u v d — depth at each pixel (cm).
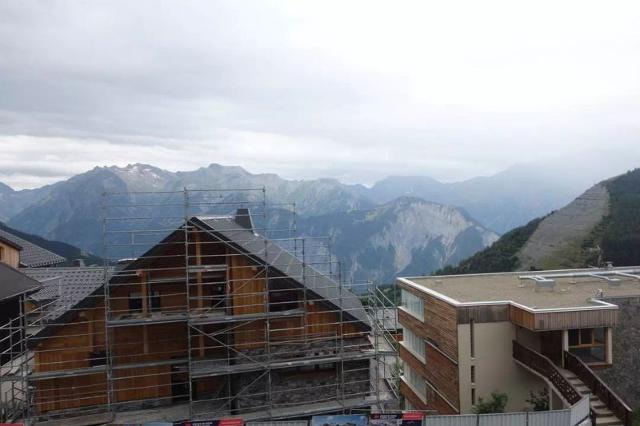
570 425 2102
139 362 2436
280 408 2453
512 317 2583
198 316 2377
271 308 2502
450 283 3444
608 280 3262
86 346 2361
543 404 2525
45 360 2331
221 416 2373
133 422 2316
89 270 3731
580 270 3859
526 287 3219
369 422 2109
